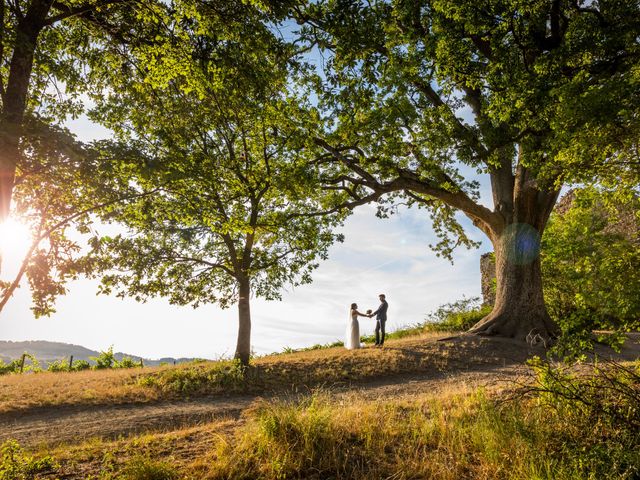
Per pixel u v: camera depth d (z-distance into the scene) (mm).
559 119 8875
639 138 7922
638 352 15625
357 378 13266
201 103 11336
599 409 5773
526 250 18219
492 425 6023
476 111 17516
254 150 16484
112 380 13945
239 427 6973
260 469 5008
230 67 9406
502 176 19484
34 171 6535
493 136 13391
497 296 18781
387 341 20078
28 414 10398
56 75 10898
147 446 6117
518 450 5219
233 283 17422
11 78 6938
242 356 15055
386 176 16984
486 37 12016
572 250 18172
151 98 12133
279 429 5777
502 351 15742
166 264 15961
